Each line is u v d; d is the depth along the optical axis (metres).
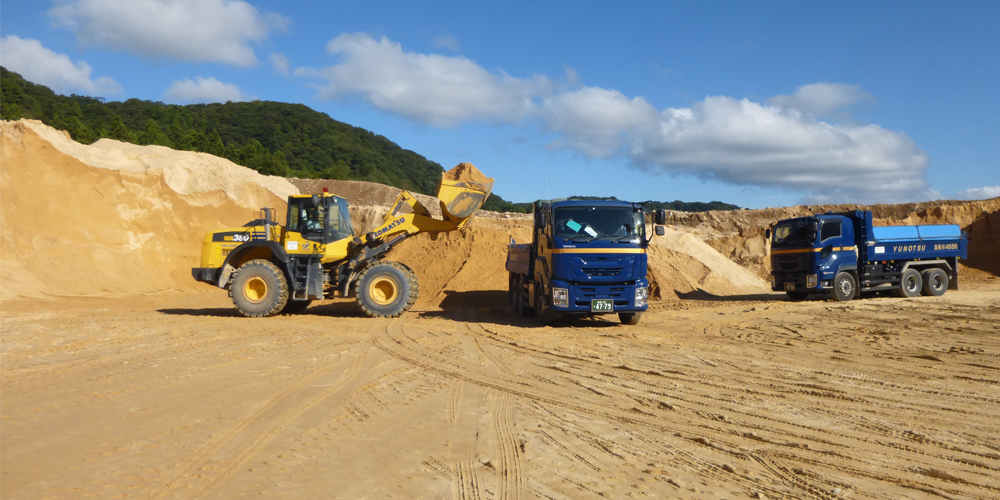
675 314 15.70
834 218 18.66
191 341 11.10
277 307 14.88
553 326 13.40
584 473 4.41
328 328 13.05
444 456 4.80
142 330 12.41
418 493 4.01
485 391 7.16
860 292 19.94
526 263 15.11
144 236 24.30
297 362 9.06
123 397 6.82
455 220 16.09
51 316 14.60
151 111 105.19
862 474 4.42
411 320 14.59
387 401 6.66
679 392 7.09
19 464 4.61
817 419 5.92
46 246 21.25
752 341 11.01
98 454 4.84
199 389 7.23
